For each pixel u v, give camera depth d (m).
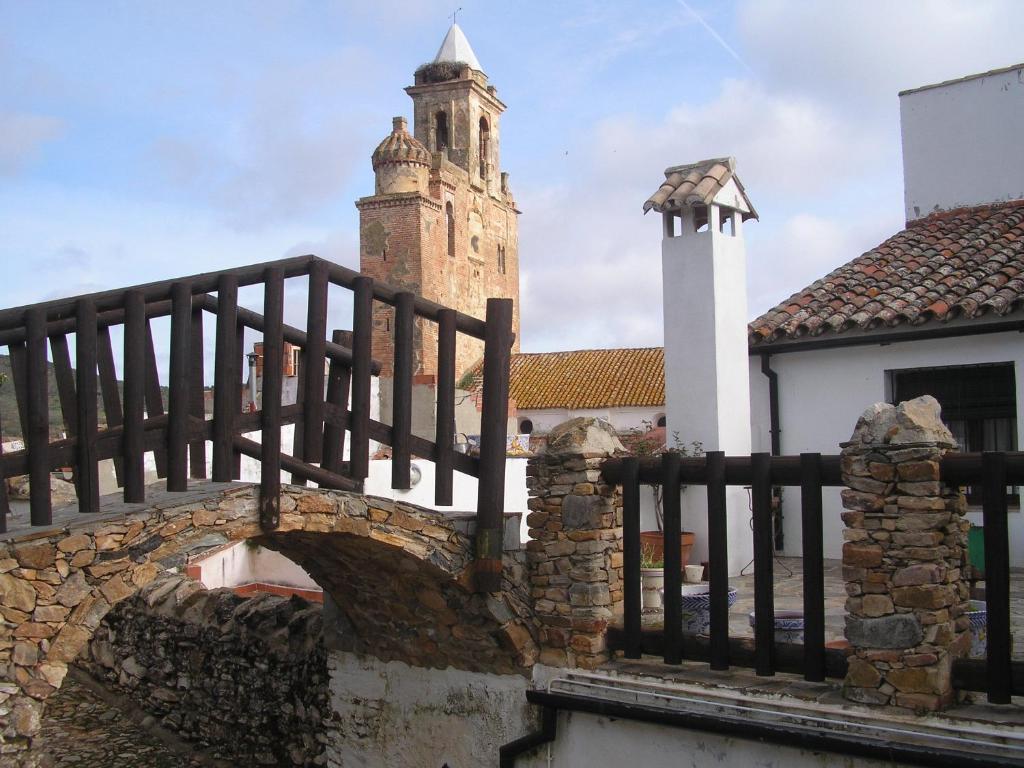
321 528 7.17
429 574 7.79
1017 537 11.62
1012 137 14.74
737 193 12.59
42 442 6.25
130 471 6.50
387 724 9.30
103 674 13.66
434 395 27.75
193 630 11.87
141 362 6.55
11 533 6.14
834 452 12.72
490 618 7.87
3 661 5.92
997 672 6.12
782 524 13.02
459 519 7.89
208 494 6.78
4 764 5.87
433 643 8.64
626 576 7.82
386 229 45.69
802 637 7.46
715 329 11.96
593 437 8.00
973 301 11.72
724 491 7.37
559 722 7.88
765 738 6.61
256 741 10.77
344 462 8.34
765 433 13.16
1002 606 6.13
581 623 7.83
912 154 15.59
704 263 12.07
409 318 7.64
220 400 6.86
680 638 7.57
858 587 6.44
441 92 51.97
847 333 12.48
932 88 15.42
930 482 6.22
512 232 56.91
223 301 6.87
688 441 12.07
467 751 8.56
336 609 9.73
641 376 37.06
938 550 6.25
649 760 7.32
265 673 10.75
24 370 6.60
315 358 7.31
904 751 6.05
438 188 47.44
